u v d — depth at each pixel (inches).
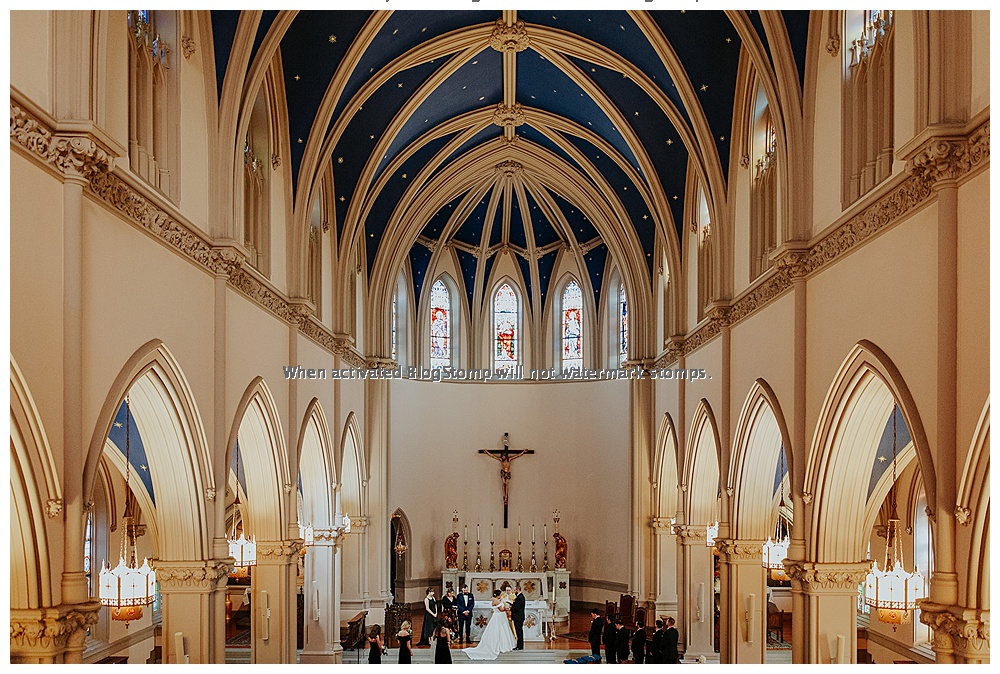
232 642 909.2
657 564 995.9
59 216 327.3
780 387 544.4
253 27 506.3
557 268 1223.5
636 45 671.1
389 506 1083.3
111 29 397.1
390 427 1118.4
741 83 635.5
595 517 1166.3
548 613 1047.0
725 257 680.4
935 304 342.0
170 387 440.1
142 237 406.3
